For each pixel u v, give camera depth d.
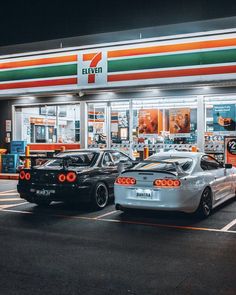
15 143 19.00
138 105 17.47
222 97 15.89
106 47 17.30
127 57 16.98
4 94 19.80
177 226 7.69
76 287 4.55
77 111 18.70
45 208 9.81
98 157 10.02
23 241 6.62
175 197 7.89
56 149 19.25
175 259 5.55
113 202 10.57
